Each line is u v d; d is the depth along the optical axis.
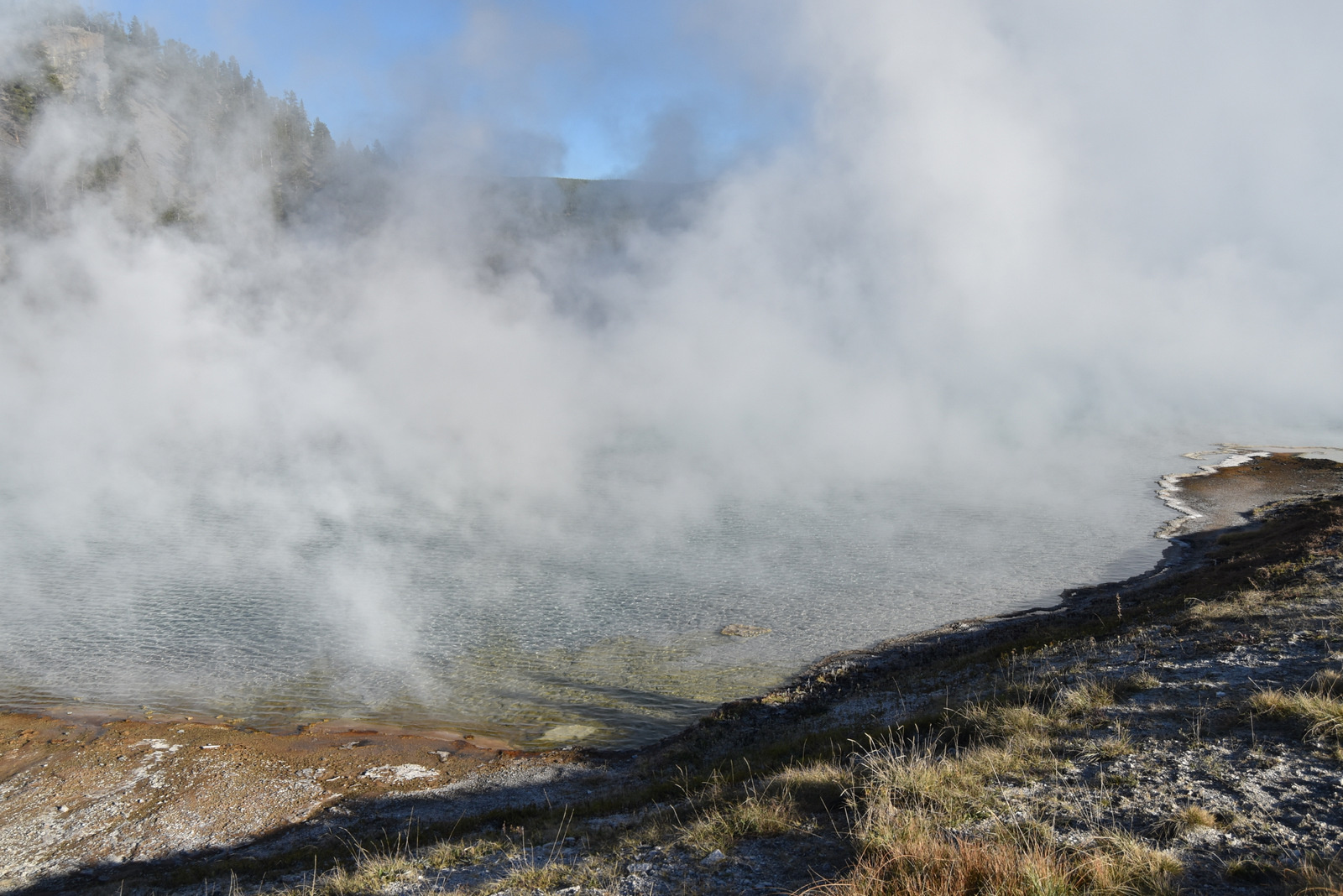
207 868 14.05
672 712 21.98
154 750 20.12
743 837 7.75
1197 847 6.02
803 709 20.12
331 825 16.20
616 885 6.97
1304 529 33.00
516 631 29.94
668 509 58.03
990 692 14.38
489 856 9.33
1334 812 6.29
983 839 6.55
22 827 16.58
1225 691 10.27
